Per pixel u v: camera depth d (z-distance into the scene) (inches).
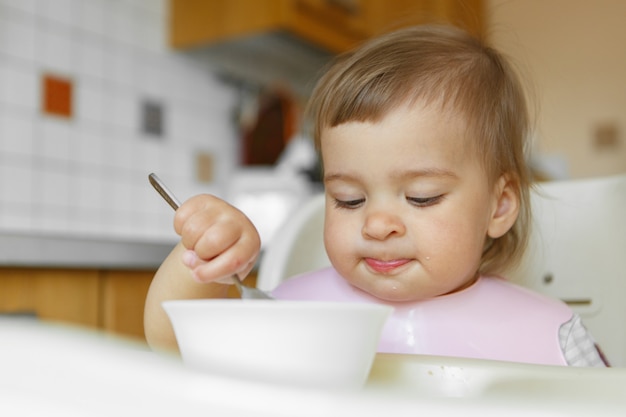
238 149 88.4
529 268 40.7
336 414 6.8
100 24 72.0
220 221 20.2
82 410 6.4
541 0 157.5
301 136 92.8
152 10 78.4
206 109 84.2
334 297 34.6
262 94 91.2
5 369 6.8
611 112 154.1
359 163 30.2
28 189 64.0
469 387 16.1
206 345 12.7
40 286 46.9
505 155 35.1
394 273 30.5
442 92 31.5
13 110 63.4
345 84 31.7
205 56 83.4
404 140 30.0
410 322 32.4
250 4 77.7
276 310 12.3
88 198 69.3
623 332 38.7
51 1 67.3
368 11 91.4
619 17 154.2
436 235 30.0
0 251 43.9
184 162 80.7
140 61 76.2
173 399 6.5
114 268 51.5
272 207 79.9
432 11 103.8
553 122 155.4
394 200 30.1
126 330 52.7
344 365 12.8
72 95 68.6
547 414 8.0
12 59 63.7
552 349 32.4
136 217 74.3
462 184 31.2
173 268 27.7
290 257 40.6
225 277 19.9
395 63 32.8
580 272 40.1
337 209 31.4
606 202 40.3
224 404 6.5
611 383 15.4
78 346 7.1
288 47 85.2
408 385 16.2
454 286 31.7
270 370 12.4
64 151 67.4
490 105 33.9
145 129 76.2
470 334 32.1
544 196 41.6
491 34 57.2
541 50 157.2
